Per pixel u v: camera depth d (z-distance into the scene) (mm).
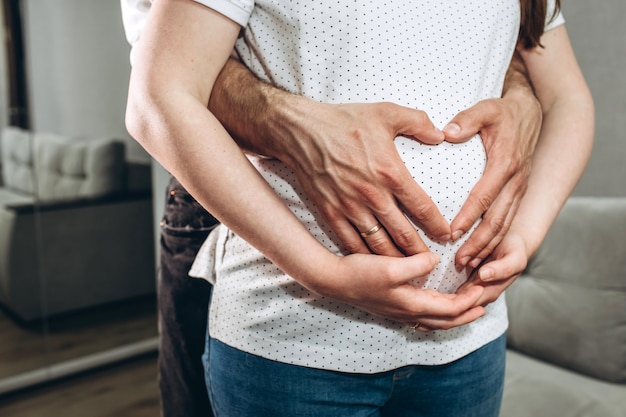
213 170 571
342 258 586
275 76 639
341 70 617
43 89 2404
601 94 1686
